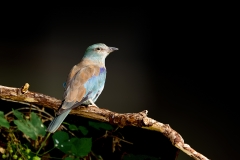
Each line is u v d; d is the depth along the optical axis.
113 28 12.72
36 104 6.73
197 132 10.79
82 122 7.57
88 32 12.66
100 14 12.70
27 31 12.42
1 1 12.32
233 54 12.20
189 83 12.12
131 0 12.71
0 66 11.90
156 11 12.72
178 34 12.66
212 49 12.41
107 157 7.60
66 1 12.60
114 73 12.32
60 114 6.09
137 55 12.61
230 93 11.77
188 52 12.52
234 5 12.30
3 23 12.34
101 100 11.70
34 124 6.68
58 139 6.85
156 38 12.70
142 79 12.29
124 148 7.60
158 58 12.56
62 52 12.41
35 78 11.89
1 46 12.13
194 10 12.59
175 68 12.42
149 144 7.55
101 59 7.82
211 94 11.82
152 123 5.55
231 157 10.25
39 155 7.00
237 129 10.82
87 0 12.66
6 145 7.01
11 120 7.29
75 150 6.77
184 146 5.21
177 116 11.36
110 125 7.27
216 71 12.17
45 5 12.54
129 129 7.56
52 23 12.55
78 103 6.43
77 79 6.77
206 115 11.30
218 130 10.79
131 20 12.74
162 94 11.97
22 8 12.45
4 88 6.19
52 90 11.71
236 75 11.97
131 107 11.62
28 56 12.22
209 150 10.30
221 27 12.42
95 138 7.60
